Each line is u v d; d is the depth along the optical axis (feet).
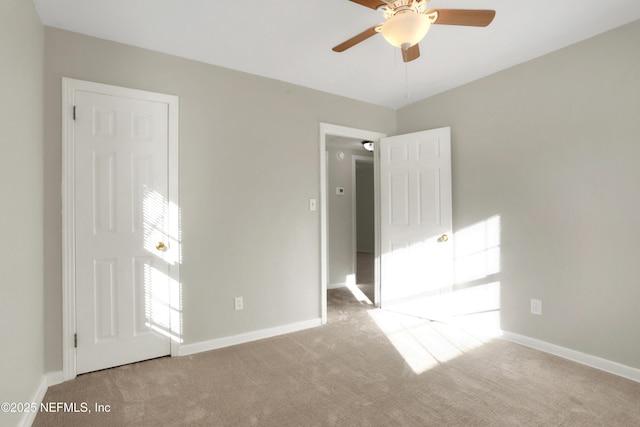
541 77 9.10
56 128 7.55
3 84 5.03
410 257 12.10
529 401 6.61
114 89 8.20
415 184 11.92
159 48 8.66
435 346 9.41
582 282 8.29
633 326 7.47
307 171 11.28
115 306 8.20
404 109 13.12
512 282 9.70
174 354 8.86
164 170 8.82
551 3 6.85
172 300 8.88
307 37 8.18
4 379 4.98
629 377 7.49
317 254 11.47
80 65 7.84
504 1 6.80
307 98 11.30
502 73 10.00
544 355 8.72
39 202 7.05
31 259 6.44
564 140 8.63
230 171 9.80
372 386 7.25
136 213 8.46
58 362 7.50
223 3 6.82
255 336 10.11
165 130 8.87
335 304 13.88
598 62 8.02
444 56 9.16
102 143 8.08
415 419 6.07
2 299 4.94
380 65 9.71
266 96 10.48
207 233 9.41
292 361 8.55
